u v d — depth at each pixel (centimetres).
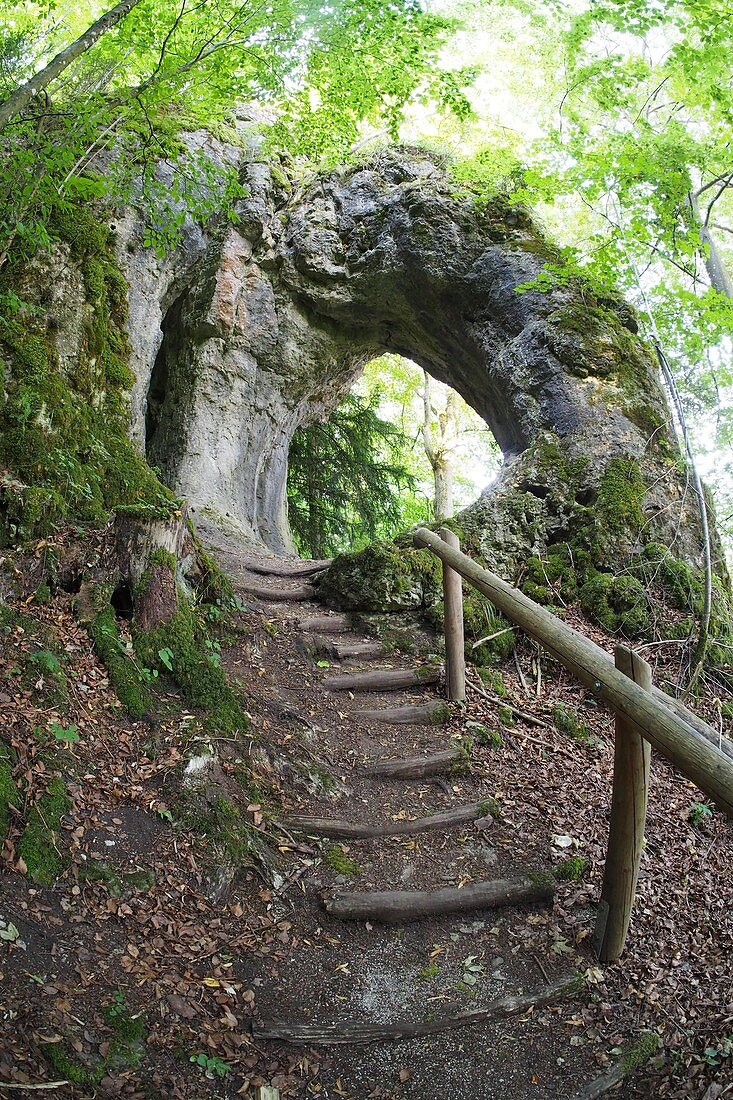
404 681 581
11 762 359
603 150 748
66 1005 279
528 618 360
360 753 498
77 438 596
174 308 1103
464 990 342
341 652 603
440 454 1958
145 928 330
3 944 288
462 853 426
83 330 674
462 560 456
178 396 1091
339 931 369
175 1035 290
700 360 784
